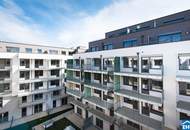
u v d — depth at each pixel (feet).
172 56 48.78
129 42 78.18
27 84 103.40
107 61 75.41
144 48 57.82
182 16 71.82
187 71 45.37
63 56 124.98
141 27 91.25
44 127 83.05
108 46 91.76
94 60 85.30
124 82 68.90
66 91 118.93
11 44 108.88
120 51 68.13
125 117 59.26
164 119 50.26
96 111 82.64
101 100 80.79
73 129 74.38
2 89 91.30
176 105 46.24
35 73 108.47
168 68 49.65
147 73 56.90
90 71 83.87
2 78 90.27
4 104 92.38
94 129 77.61
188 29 55.67
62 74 124.98
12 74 93.40
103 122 75.87
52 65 118.62
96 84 82.17
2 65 92.02
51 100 117.08
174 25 60.13
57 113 107.86
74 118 95.66
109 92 72.13
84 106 90.84
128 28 98.68
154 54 54.13
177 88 47.67
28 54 101.55
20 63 100.07
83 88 92.38
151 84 56.85
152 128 49.88
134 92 63.21
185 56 45.88
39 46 125.59
